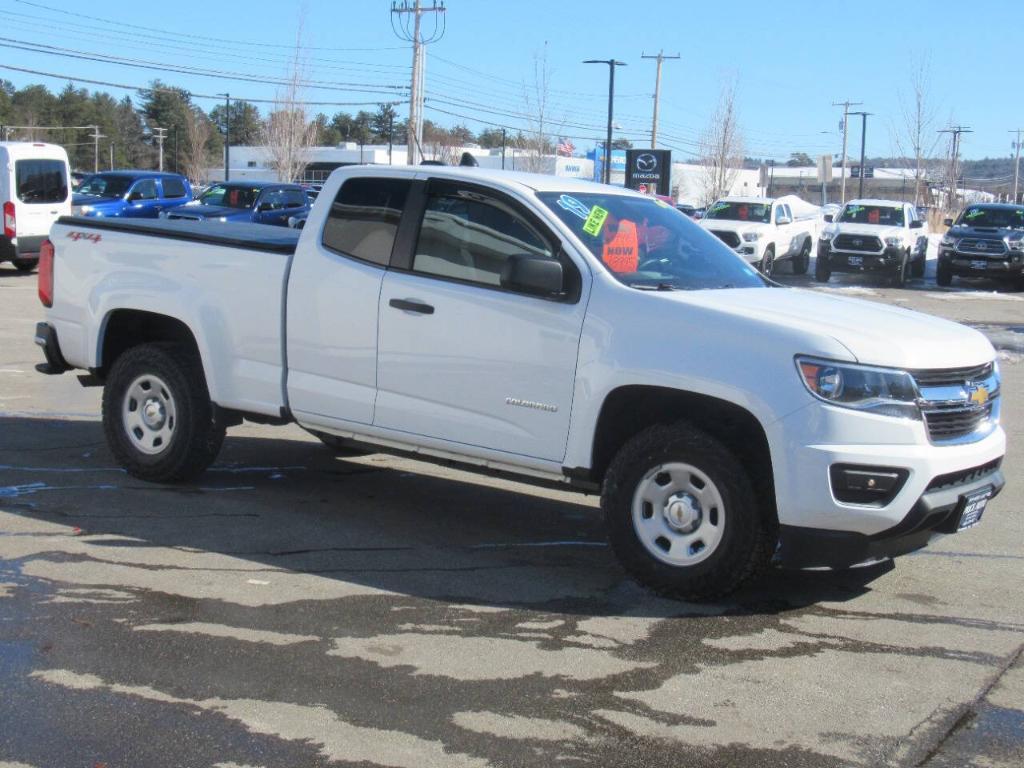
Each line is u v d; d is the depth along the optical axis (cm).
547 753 381
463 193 595
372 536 625
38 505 653
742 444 524
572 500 725
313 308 630
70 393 1000
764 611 526
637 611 520
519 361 562
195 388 685
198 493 695
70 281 727
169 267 686
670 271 586
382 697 419
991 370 552
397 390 605
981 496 533
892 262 2609
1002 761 385
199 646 460
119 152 12219
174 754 372
